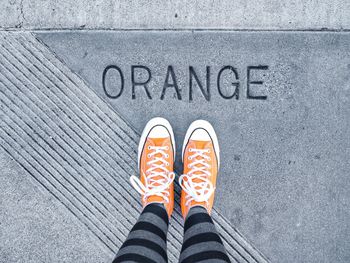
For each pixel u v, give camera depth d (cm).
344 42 132
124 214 140
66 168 140
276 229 136
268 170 136
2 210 140
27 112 139
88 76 137
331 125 134
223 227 138
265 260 137
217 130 136
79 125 139
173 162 136
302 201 136
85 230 140
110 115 138
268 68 134
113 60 136
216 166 134
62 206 140
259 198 136
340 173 134
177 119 137
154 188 128
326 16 131
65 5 135
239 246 138
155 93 136
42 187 140
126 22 135
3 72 139
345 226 135
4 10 137
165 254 110
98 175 139
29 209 140
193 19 133
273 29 133
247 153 136
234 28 133
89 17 135
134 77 136
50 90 138
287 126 134
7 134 140
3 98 139
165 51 135
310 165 135
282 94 134
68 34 136
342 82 133
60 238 140
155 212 121
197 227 116
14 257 141
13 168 140
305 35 132
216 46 134
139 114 137
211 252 107
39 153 140
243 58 134
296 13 132
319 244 136
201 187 132
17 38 138
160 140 134
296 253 136
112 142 138
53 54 137
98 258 140
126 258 104
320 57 133
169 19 134
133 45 135
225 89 135
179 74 135
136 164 138
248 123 135
